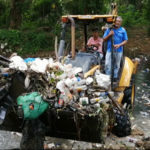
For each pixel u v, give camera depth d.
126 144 5.08
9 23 21.91
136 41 19.44
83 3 19.56
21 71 4.54
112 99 4.98
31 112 4.18
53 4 21.78
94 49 6.85
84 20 6.63
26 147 4.33
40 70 4.54
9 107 4.55
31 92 4.46
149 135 5.57
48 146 4.77
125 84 6.40
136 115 6.72
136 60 7.26
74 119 4.46
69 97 4.45
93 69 5.68
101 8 19.80
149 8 26.23
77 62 5.91
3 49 17.62
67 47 6.57
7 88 4.48
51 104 4.43
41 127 4.43
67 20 6.37
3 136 5.16
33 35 18.48
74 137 5.04
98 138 4.79
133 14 27.92
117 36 6.54
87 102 4.51
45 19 22.19
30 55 16.88
